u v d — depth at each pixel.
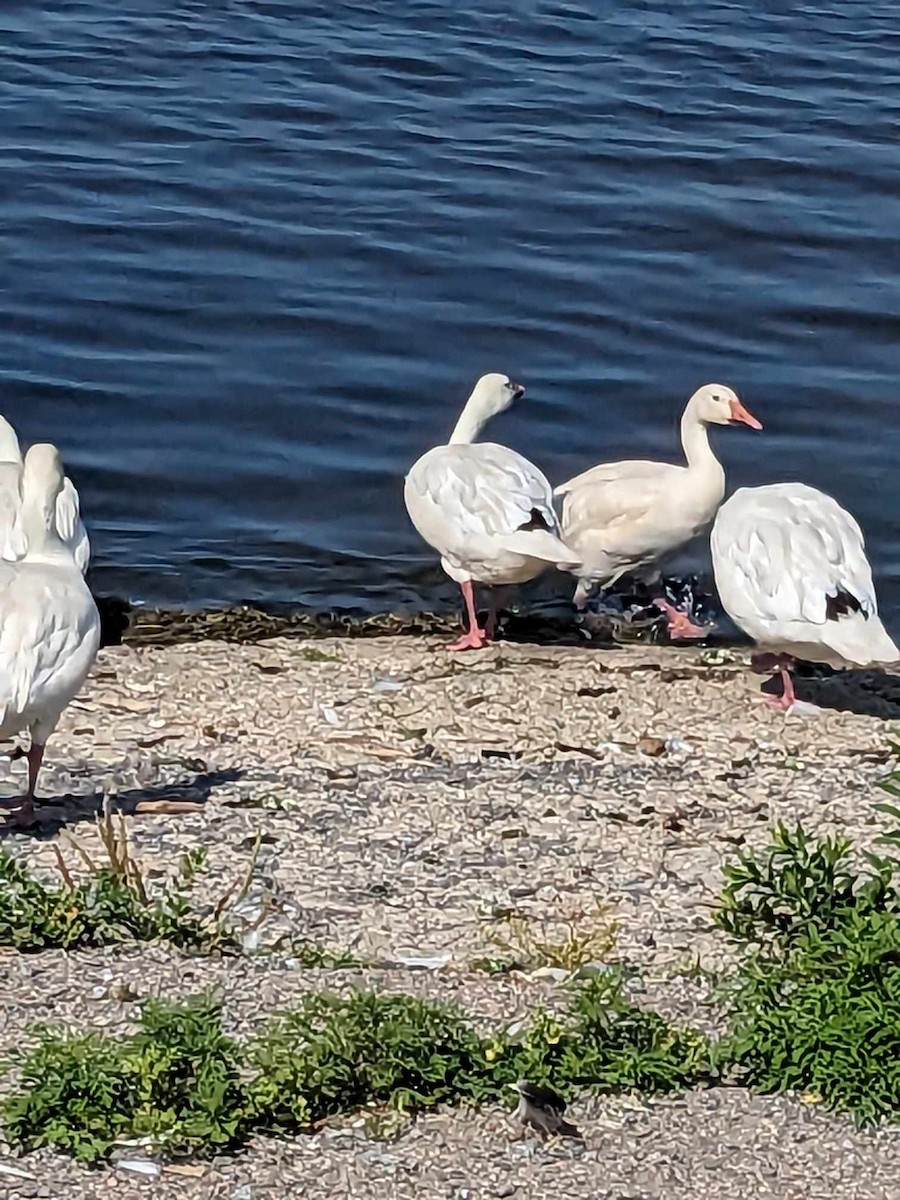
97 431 18.42
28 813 10.72
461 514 14.16
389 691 13.19
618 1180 7.68
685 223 22.98
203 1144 7.70
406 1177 7.62
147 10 29.41
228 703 12.83
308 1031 8.27
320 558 16.36
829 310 21.14
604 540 15.14
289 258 21.77
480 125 25.53
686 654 14.48
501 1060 8.22
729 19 30.11
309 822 10.91
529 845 10.76
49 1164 7.54
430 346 20.12
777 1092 8.27
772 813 11.33
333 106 25.91
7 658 10.34
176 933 9.35
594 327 20.67
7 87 26.03
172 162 23.95
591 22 29.72
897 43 29.38
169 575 15.93
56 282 20.98
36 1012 8.57
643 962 9.41
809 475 18.11
